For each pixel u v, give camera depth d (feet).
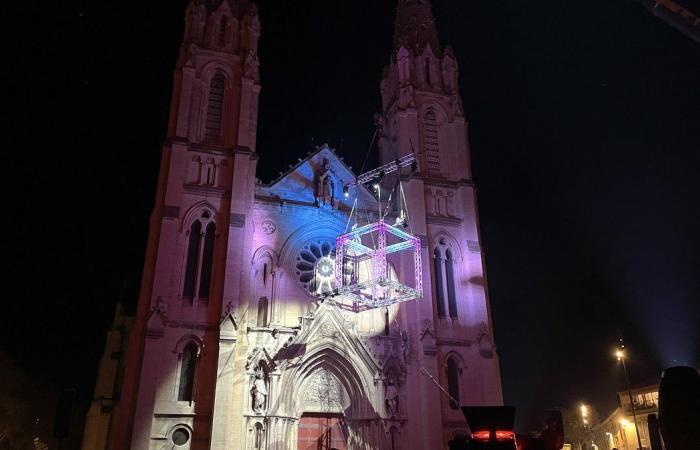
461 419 168.66
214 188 172.35
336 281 162.09
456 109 213.66
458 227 196.65
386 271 177.68
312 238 180.14
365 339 168.55
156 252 160.56
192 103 182.50
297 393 157.28
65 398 96.89
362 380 161.79
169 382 149.18
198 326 156.56
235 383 150.30
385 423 158.92
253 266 169.48
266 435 147.43
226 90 189.57
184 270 162.50
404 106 206.39
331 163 191.93
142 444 140.26
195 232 169.07
